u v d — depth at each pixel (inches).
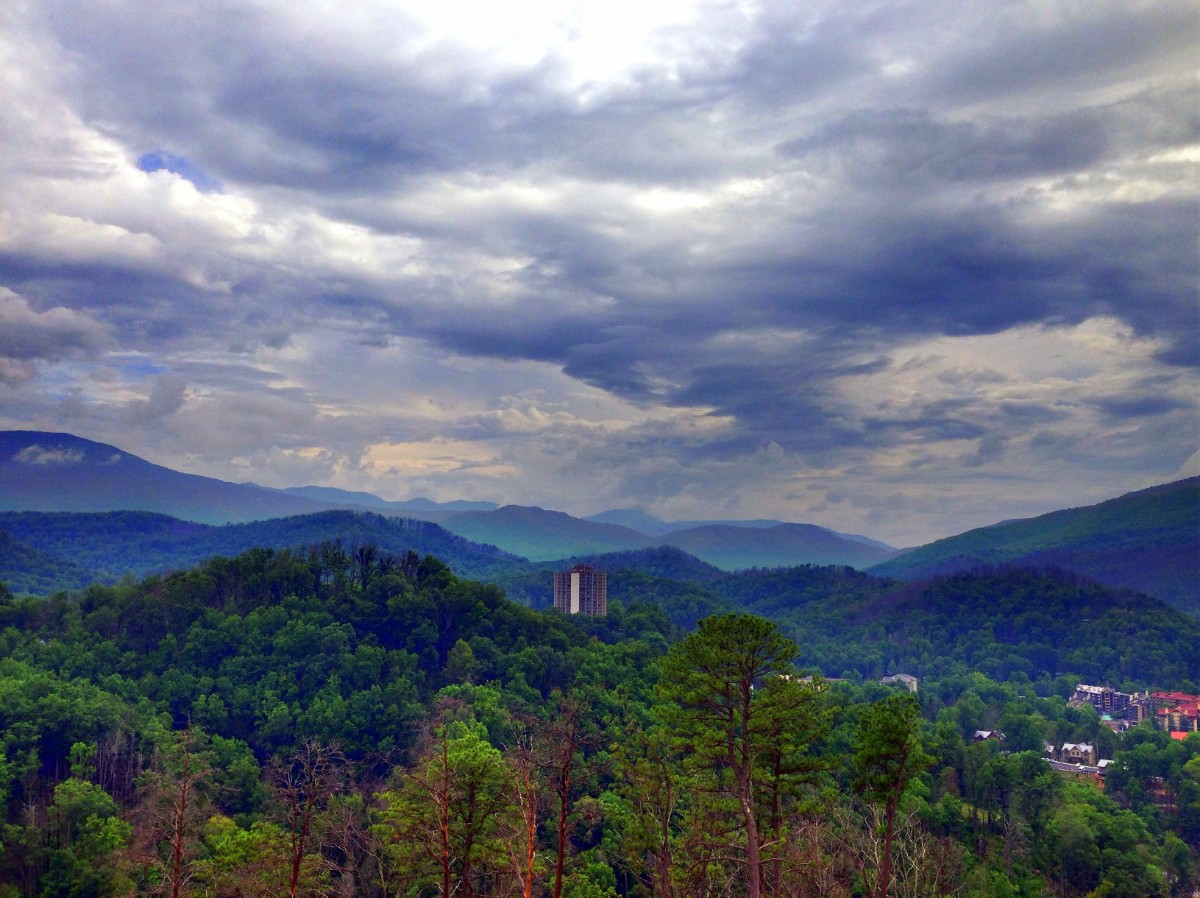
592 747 5088.6
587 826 4298.7
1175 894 5147.6
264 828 2832.2
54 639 7288.4
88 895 3767.2
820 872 2536.9
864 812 3722.9
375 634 7829.7
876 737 2529.5
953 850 3745.1
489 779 2421.3
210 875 2640.3
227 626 7263.8
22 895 3909.9
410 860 2514.8
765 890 2662.4
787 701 2265.0
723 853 2502.5
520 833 2281.0
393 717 6289.4
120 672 6820.9
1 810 4343.0
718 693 2322.8
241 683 6702.8
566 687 7500.0
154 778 4060.0
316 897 2664.9
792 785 2497.5
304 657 7027.6
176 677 6614.2
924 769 2564.0
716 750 2303.2
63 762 5108.3
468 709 6141.7
